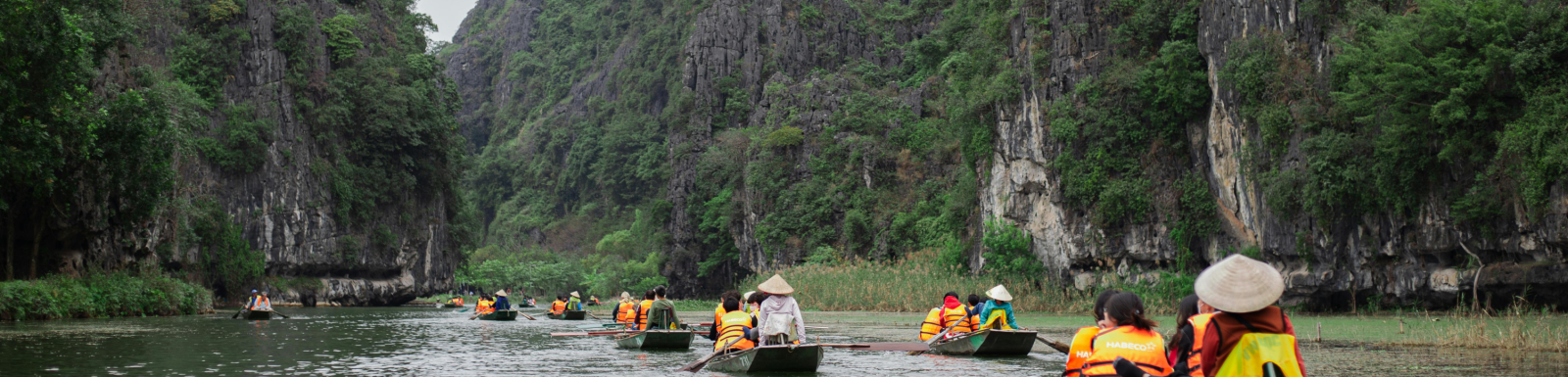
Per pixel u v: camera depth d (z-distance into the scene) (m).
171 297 41.25
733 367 15.93
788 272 59.47
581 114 151.25
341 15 69.81
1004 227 46.59
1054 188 43.69
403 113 69.75
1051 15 44.31
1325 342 22.05
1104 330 8.03
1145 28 41.41
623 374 16.53
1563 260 29.22
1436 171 32.31
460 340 25.11
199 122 50.34
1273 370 6.49
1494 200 30.39
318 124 66.00
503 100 184.62
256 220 61.62
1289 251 36.44
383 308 58.19
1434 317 31.09
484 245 139.88
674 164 101.69
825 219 77.81
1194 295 8.02
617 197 130.50
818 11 108.19
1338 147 34.28
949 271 51.22
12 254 36.72
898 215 70.12
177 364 17.62
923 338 21.66
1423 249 33.03
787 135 83.00
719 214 91.94
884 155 77.44
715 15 107.19
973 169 50.78
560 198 143.75
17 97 27.20
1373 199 34.22
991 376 15.79
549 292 106.75
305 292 64.31
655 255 102.44
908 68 99.50
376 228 69.12
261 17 64.56
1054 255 44.53
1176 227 40.09
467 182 159.50
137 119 34.91
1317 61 35.97
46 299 32.56
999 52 47.88
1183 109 40.06
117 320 33.62
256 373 16.30
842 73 99.38
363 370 16.97
